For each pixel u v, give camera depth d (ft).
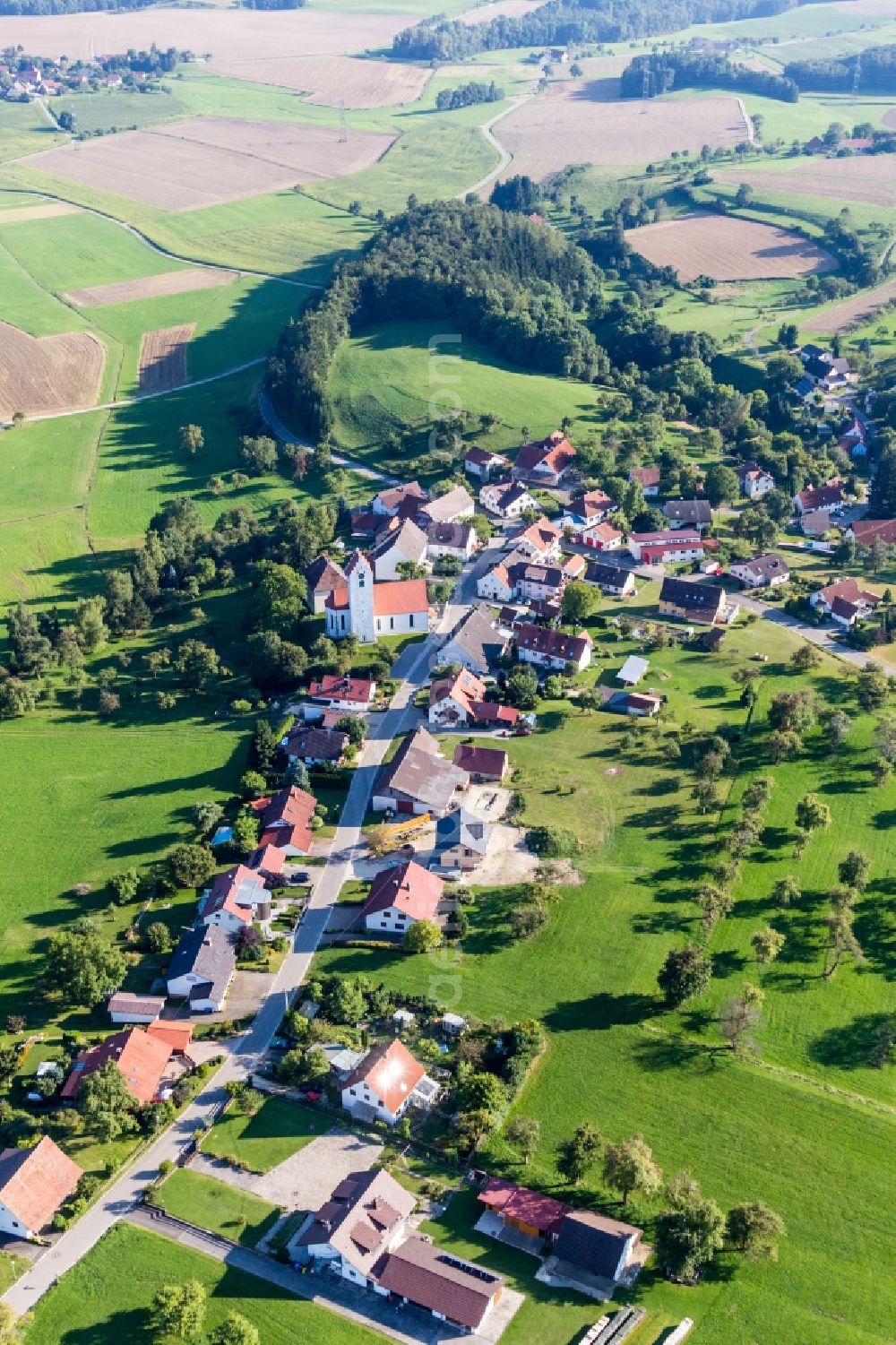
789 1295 375.25
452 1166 422.00
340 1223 387.34
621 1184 396.78
